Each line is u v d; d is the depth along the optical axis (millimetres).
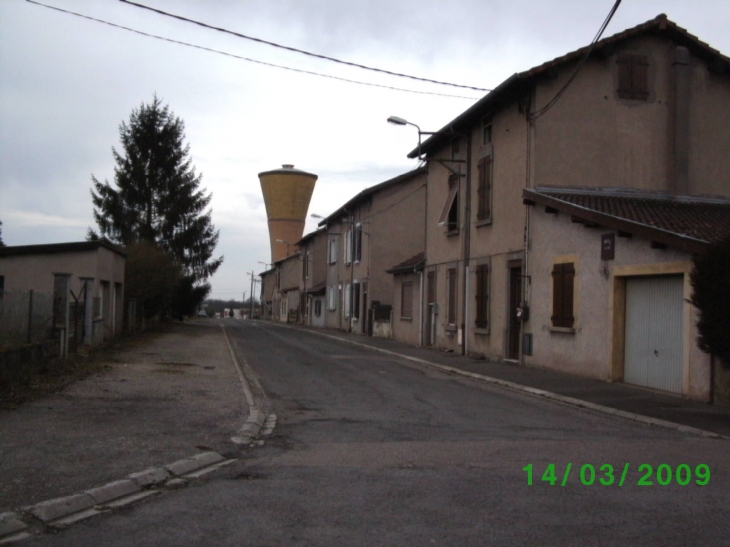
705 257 10438
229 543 4824
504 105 18953
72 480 6344
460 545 4785
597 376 14758
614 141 17328
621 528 5195
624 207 15344
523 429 9547
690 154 17562
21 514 5359
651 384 13398
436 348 24594
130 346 22672
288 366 17938
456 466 7219
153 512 5602
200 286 41750
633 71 17500
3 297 12891
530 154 17203
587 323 15125
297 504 5781
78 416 9586
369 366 18344
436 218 25000
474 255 21266
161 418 9695
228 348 23219
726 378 11406
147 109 40125
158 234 40281
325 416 10516
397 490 6230
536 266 17234
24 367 12352
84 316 18844
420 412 10938
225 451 7918
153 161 40125
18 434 8281
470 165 21656
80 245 20656
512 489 6289
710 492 6273
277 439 8812
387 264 35000
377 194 35031
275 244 70062
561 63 16844
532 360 17484
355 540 4875
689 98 17641
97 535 5023
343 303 41438
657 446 8367
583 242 15281
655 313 13297
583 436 9062
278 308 71188
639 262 13414
